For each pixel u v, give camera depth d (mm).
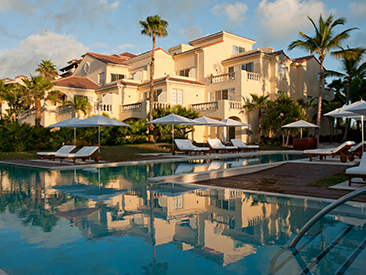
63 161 14781
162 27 23547
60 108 28312
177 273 2777
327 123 35375
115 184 7898
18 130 21906
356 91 28266
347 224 4199
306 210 5012
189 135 27812
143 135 24594
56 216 4734
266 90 29016
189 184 7918
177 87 27844
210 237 3736
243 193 6605
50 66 41188
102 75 33781
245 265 2934
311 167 11062
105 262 3043
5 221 4469
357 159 13828
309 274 2740
